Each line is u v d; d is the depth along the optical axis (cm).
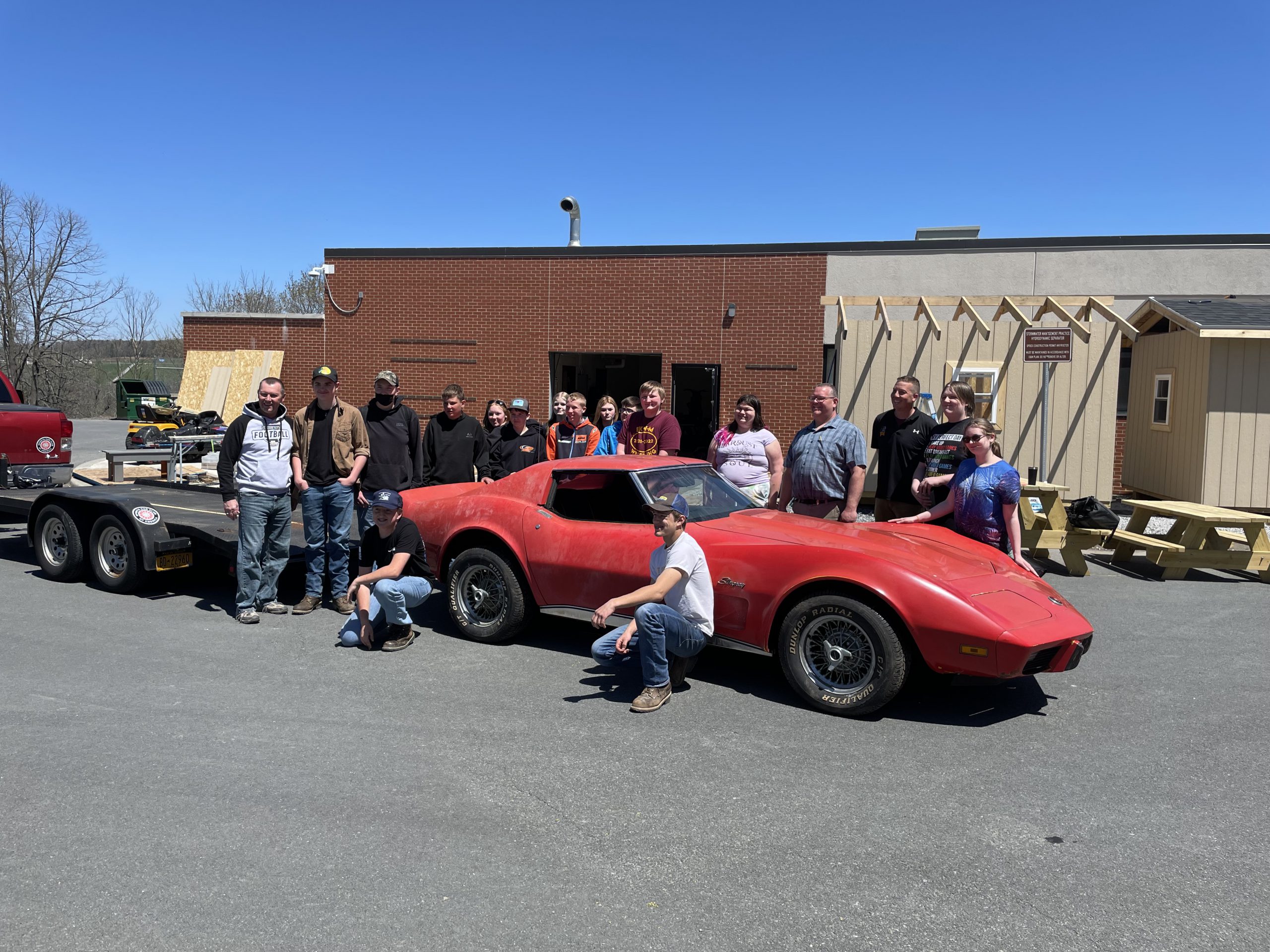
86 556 783
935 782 411
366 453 704
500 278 1858
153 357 5856
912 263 1647
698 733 470
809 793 398
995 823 371
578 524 597
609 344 1808
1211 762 438
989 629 460
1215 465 1195
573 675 566
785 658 515
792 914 302
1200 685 561
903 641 485
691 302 1758
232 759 424
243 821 362
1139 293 1561
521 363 1858
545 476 627
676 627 505
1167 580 889
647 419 827
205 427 1997
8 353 4319
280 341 2022
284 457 682
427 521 666
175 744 441
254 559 676
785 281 1706
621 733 468
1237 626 709
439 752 437
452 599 646
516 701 515
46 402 4403
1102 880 325
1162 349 1353
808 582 509
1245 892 318
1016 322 1435
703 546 551
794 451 716
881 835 359
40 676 542
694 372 2097
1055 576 909
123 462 1183
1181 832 364
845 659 499
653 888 318
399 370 1928
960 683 485
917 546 543
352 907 302
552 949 280
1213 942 287
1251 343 1179
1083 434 1262
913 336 1339
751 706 516
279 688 530
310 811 372
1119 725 490
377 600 608
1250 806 389
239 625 670
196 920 293
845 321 1367
